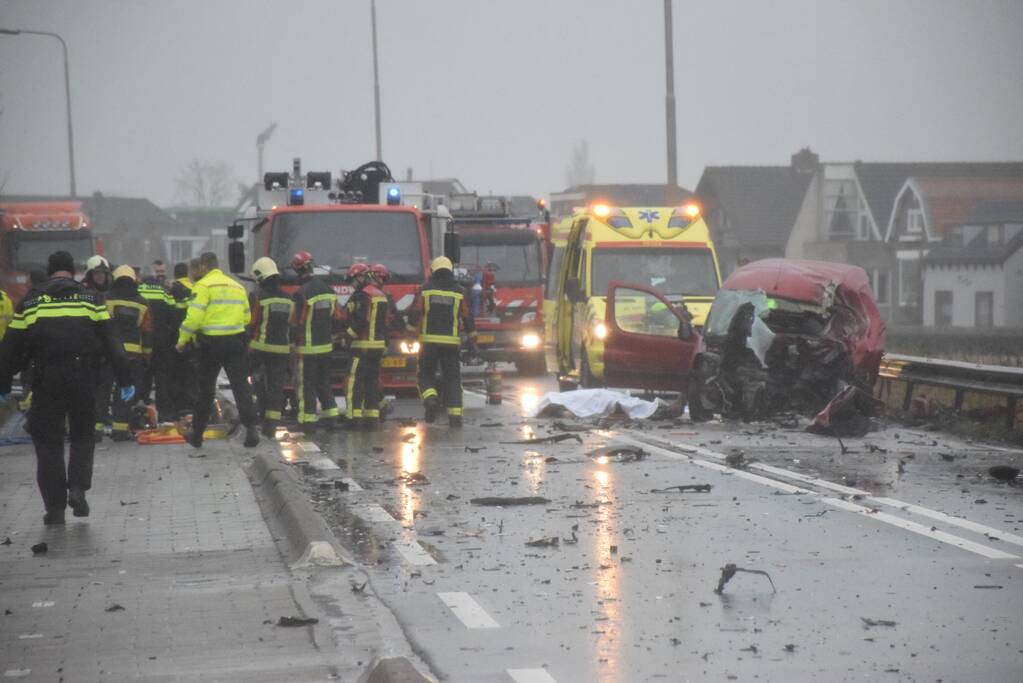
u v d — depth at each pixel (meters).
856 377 43.53
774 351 44.50
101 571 22.39
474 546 24.25
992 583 21.11
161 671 16.69
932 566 22.36
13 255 99.06
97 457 36.22
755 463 35.03
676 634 18.20
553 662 16.97
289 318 41.16
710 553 23.45
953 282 199.38
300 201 51.06
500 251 75.38
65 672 16.69
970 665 16.69
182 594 20.70
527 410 51.22
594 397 47.38
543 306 70.25
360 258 49.69
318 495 30.06
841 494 29.78
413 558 23.27
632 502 28.84
